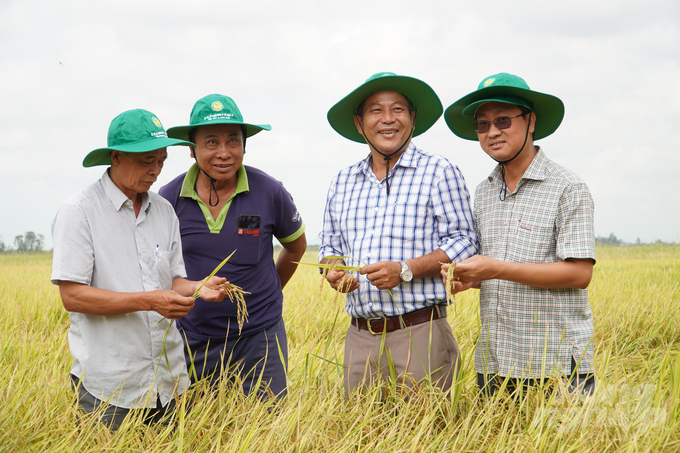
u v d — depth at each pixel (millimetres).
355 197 3443
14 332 5973
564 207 2957
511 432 2756
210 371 3680
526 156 3152
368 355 3357
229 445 2768
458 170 3307
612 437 2617
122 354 2965
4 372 3998
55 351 4684
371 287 3223
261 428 2896
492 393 3266
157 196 3316
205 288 3174
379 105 3256
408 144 3404
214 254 3658
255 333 3691
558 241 2980
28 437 2902
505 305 3160
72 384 3035
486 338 3277
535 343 3080
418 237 3207
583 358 3010
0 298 8703
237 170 3748
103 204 2979
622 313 6977
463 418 3068
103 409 2920
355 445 2863
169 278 3266
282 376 3770
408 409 2963
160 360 3113
